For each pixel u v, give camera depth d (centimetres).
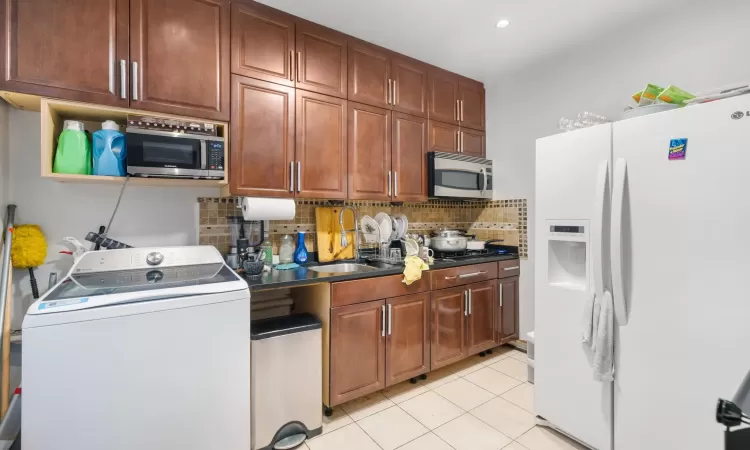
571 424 166
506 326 281
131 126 155
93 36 149
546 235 177
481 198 297
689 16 192
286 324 176
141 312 126
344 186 223
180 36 168
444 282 239
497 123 305
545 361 178
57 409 113
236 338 146
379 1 190
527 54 255
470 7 196
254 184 189
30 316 110
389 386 221
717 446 121
